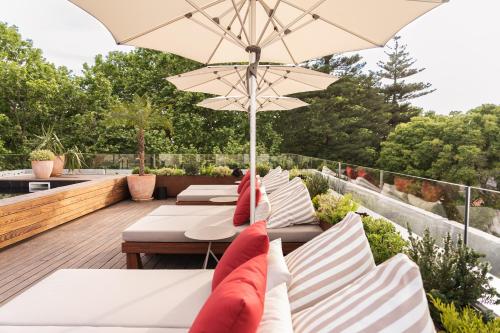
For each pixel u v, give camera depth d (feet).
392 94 87.20
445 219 9.78
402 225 12.47
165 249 11.55
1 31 65.36
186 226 12.10
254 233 5.87
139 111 27.84
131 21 7.14
